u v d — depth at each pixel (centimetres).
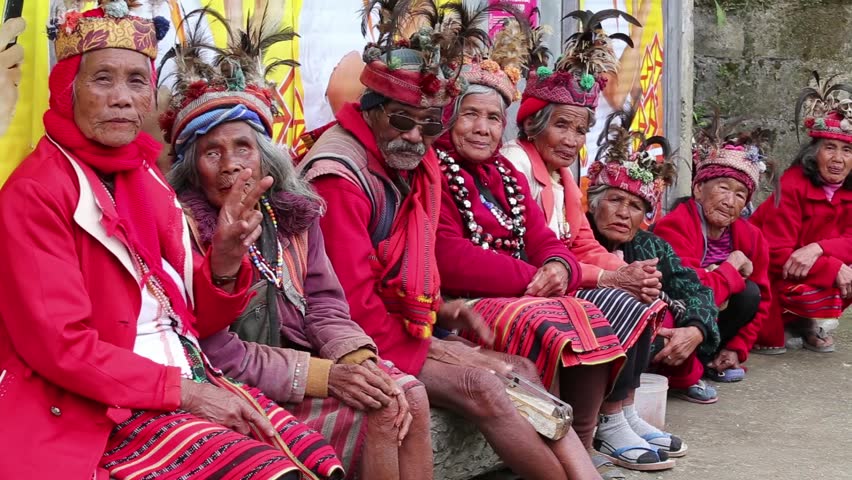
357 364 280
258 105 278
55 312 221
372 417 276
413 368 316
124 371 227
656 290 382
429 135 321
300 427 251
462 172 359
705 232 511
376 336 309
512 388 323
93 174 238
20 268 222
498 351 344
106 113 236
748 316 518
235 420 243
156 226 250
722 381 526
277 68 378
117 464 226
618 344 347
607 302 375
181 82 276
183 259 255
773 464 400
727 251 520
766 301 534
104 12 239
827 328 596
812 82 822
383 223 324
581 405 352
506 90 362
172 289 248
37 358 221
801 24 815
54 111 240
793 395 505
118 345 236
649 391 427
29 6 290
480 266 347
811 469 396
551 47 531
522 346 339
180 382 235
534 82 405
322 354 286
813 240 599
